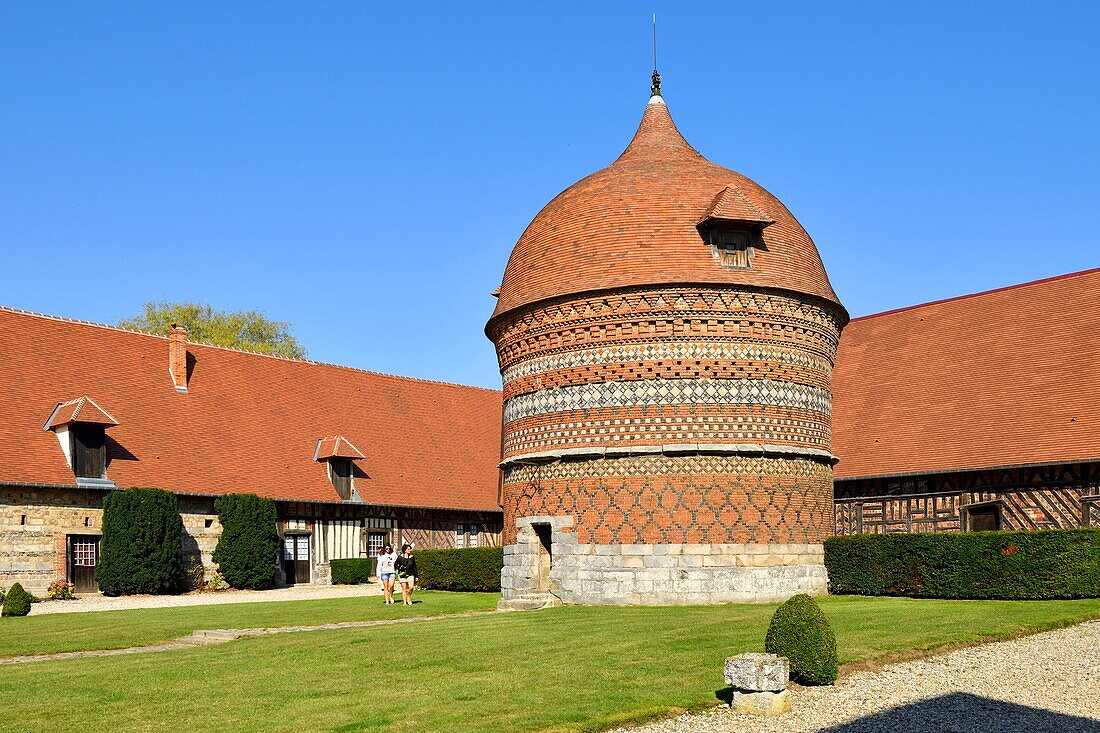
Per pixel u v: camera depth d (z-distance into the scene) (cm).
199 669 1681
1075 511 2948
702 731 1289
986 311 3709
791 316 2786
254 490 4053
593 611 2462
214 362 4484
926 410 3500
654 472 2656
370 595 3569
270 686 1528
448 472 4909
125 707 1403
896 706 1392
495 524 5062
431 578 3900
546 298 2811
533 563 2809
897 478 3378
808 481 2775
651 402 2680
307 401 4688
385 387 5134
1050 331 3431
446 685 1512
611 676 1550
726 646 1792
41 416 3672
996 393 3356
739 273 2723
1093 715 1350
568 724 1281
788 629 1526
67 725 1309
